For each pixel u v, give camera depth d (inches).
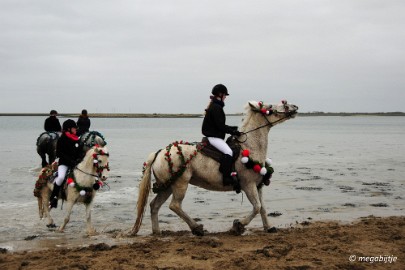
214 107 367.9
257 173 367.2
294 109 377.7
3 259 306.3
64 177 395.2
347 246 321.7
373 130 3607.3
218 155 364.5
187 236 373.7
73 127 406.6
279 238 351.9
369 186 659.4
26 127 3932.1
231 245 335.0
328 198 561.9
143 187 375.6
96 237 376.2
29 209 484.4
